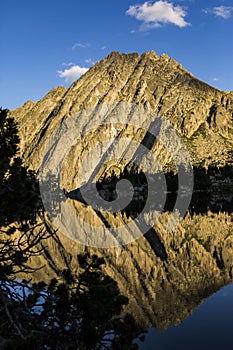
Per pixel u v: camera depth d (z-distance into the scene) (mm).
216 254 36969
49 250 38594
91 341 8375
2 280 9945
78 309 9258
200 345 13570
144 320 16719
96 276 10289
